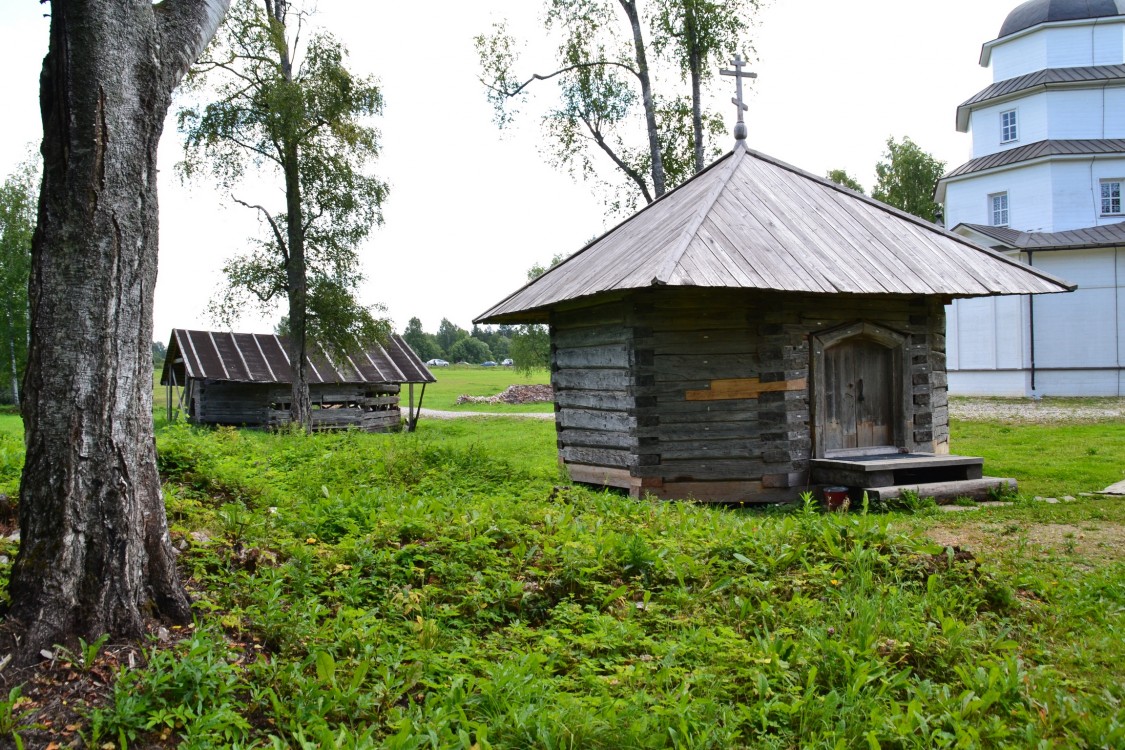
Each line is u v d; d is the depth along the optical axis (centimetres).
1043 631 589
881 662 492
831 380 1225
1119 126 2988
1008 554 774
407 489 1016
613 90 2398
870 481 1108
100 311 455
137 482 466
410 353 3030
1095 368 2814
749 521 796
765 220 1222
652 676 473
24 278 4625
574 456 1305
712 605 586
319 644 462
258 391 2916
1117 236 2752
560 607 566
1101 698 476
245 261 2350
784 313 1157
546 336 5278
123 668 414
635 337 1145
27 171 4662
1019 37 3158
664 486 1154
